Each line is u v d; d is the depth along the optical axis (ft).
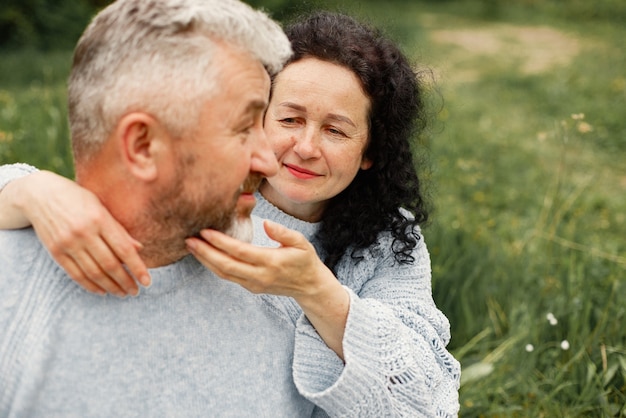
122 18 3.74
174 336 4.30
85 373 4.12
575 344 9.79
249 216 4.37
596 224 16.02
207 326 4.41
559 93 29.68
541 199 17.22
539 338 10.23
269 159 4.17
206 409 4.37
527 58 40.60
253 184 4.23
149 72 3.72
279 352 4.71
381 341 4.75
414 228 6.64
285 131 5.99
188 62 3.74
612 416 8.61
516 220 15.72
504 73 35.29
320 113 5.86
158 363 4.26
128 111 3.76
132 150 3.83
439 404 5.42
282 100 5.90
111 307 4.17
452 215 14.17
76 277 3.92
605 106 27.07
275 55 4.05
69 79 3.93
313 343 4.73
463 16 61.16
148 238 4.11
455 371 5.85
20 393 4.02
